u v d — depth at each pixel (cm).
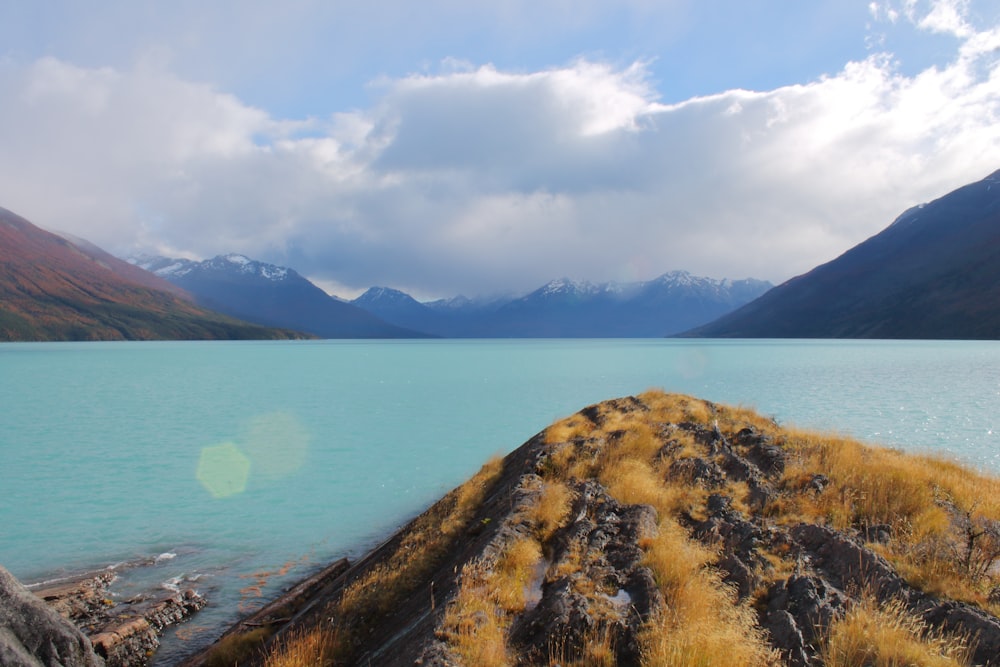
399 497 3073
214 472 3719
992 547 1040
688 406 2527
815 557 1044
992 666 703
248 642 1383
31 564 2119
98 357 17175
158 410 6712
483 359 18100
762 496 1379
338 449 4462
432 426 5531
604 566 1065
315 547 2289
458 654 827
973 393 7206
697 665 732
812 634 812
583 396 7862
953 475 1580
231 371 12694
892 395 7081
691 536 1210
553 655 828
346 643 1155
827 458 1609
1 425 5650
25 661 954
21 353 19062
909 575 933
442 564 1414
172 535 2455
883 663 714
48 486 3369
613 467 1675
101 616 1627
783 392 7481
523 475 1733
